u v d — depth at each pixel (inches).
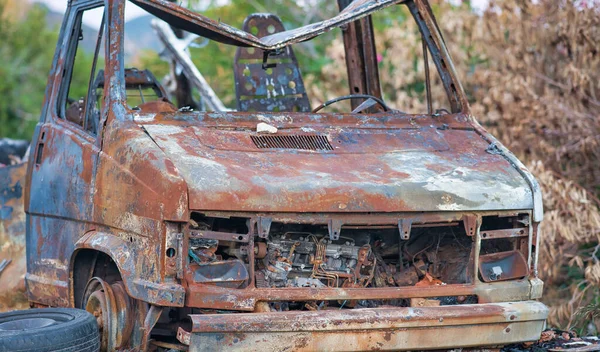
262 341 285.9
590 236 506.3
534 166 507.2
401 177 316.8
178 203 289.1
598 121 541.6
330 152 332.8
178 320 330.0
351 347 293.1
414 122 369.7
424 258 345.1
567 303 475.8
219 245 307.3
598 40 556.1
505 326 310.0
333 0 911.7
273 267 306.8
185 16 354.6
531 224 325.1
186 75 580.4
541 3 603.2
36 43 1443.2
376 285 330.3
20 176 475.8
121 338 323.3
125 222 311.4
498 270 320.8
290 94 478.9
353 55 473.1
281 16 923.4
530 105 566.6
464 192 315.6
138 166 307.0
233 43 378.6
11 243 464.4
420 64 676.1
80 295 362.9
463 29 644.1
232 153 319.0
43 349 288.4
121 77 348.8
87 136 357.1
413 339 299.1
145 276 297.4
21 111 1312.7
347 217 303.7
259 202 294.8
